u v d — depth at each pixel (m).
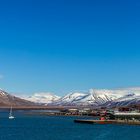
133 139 146.62
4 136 157.12
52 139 145.50
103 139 146.12
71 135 161.25
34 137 152.88
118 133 170.62
